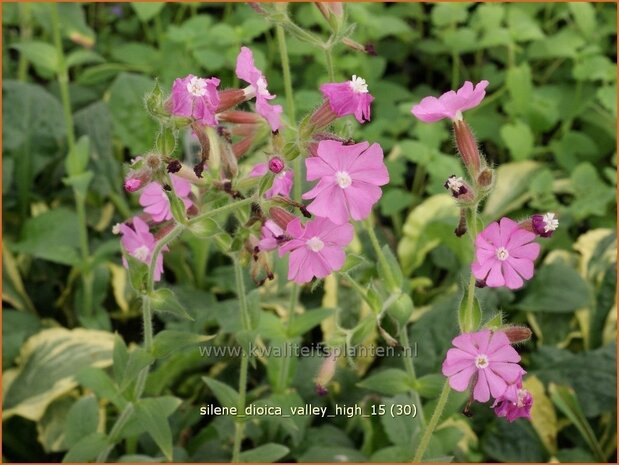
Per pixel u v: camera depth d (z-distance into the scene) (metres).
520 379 0.35
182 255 0.59
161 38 0.77
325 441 0.51
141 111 0.63
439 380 0.45
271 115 0.38
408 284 0.54
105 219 0.64
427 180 0.71
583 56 0.68
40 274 0.61
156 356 0.41
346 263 0.40
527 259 0.35
